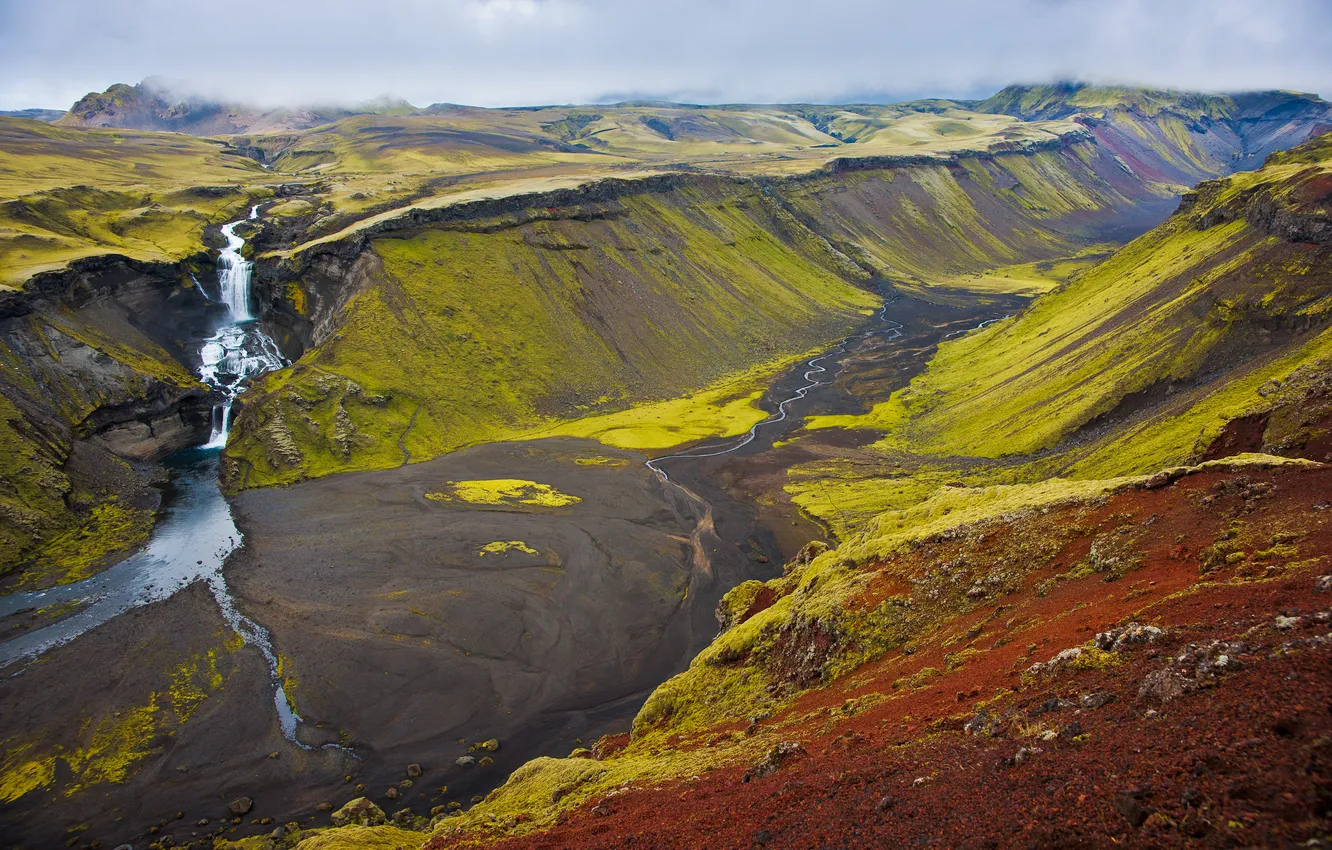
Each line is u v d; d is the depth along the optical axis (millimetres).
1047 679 27828
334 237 171750
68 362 122875
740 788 30641
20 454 103000
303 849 39781
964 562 45688
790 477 118750
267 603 83375
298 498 113000
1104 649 27734
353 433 130500
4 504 95562
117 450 123062
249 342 166875
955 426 133000
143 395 128250
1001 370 151000
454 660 73500
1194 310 114625
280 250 177375
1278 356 90625
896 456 125500
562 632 78250
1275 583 26859
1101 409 110125
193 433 137375
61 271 132250
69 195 178250
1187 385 105062
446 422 142250
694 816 29188
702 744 41969
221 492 116312
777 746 32500
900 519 61156
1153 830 17156
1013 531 46406
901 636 42438
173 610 82375
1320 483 35000
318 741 63125
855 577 51062
